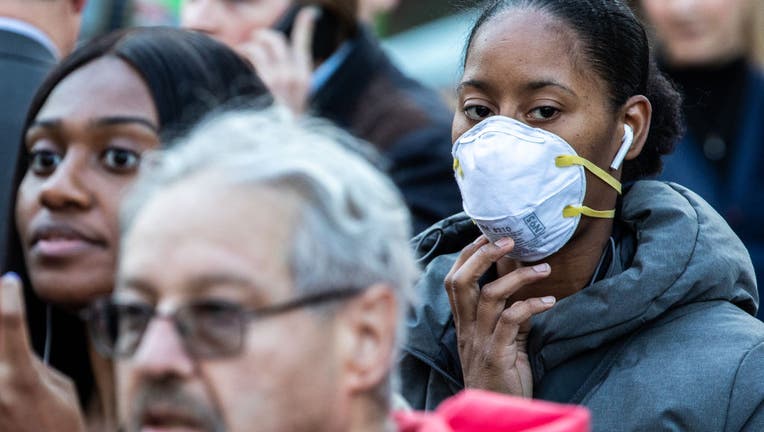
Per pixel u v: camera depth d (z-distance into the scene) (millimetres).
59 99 5922
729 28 11117
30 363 5598
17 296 5508
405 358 7387
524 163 6797
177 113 5961
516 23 6961
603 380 6848
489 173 6816
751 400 6543
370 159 5031
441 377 7297
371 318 4633
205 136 4738
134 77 5953
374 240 4648
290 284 4484
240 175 4543
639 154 7457
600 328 6824
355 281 4582
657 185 7234
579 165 6895
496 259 6973
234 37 10945
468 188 6938
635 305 6793
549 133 6867
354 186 4660
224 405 4438
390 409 4750
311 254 4508
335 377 4555
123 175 5867
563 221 6906
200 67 6074
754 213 11000
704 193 11062
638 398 6664
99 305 4680
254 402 4441
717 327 6785
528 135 6848
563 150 6855
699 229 6988
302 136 4750
